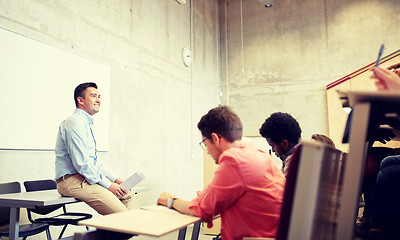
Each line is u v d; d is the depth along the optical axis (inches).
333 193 42.3
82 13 146.9
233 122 54.4
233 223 48.8
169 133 210.7
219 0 300.5
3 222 92.7
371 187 95.2
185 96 233.3
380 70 37.9
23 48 118.3
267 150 153.7
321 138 95.6
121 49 171.0
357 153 33.0
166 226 41.5
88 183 94.7
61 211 130.0
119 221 44.3
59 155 96.7
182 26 237.0
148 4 198.1
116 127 163.2
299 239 32.4
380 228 74.4
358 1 250.1
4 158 110.3
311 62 260.8
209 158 166.4
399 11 236.2
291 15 272.7
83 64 144.6
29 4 121.7
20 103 116.0
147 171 185.6
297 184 33.5
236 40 290.5
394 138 62.6
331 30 257.1
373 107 34.7
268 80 273.7
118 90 166.6
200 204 49.2
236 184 47.3
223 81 289.9
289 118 70.8
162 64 207.9
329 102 245.0
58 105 130.9
